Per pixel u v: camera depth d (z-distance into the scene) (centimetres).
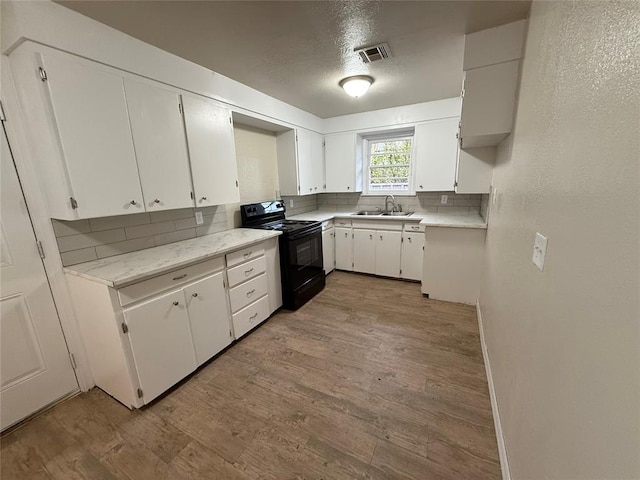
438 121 339
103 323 158
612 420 52
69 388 177
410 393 173
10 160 148
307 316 278
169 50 195
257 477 127
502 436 133
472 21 170
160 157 193
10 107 146
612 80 57
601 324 57
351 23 169
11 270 153
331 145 412
